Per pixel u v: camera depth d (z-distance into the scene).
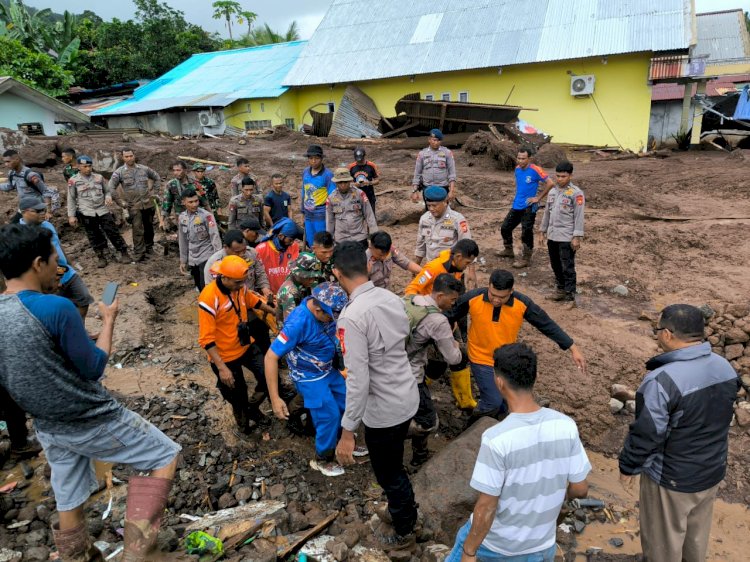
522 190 8.35
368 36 27.34
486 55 23.23
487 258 9.22
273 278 5.86
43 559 3.31
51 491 3.99
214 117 27.86
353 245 3.25
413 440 4.46
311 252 4.64
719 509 4.27
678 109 24.36
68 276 4.88
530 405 2.51
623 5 22.34
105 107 30.89
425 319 3.94
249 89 28.47
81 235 10.42
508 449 2.39
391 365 3.25
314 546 3.49
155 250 9.95
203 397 5.41
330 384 4.26
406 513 3.40
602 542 3.91
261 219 8.38
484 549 2.67
